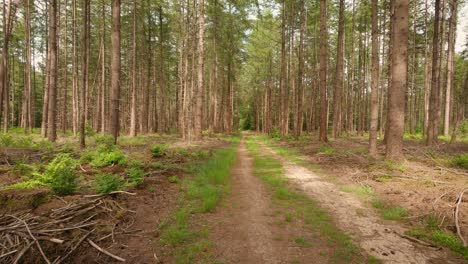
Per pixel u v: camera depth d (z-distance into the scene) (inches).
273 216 214.8
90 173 308.2
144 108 1200.8
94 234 166.4
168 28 1086.4
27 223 166.4
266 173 385.1
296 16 995.9
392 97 384.5
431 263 142.9
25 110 1131.3
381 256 150.8
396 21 377.4
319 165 439.5
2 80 509.7
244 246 164.2
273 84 1679.4
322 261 147.1
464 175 297.9
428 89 910.4
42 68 1363.2
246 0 879.1
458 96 1525.6
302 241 170.2
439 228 182.9
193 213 217.6
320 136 727.7
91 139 640.4
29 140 560.1
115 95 551.2
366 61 1291.8
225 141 933.8
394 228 188.9
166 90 1483.8
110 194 227.6
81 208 194.4
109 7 894.4
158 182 292.0
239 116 2755.9
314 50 1120.8
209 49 1087.0
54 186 217.9
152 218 199.6
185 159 442.6
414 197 239.3
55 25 549.6
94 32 978.1
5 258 139.3
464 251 151.5
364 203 244.7
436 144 587.5
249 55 1309.1
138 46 1072.8
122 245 159.5
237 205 242.1
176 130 1533.0
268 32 1199.6
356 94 1651.1
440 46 858.8
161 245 161.6
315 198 261.6
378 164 372.2
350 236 177.0
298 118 892.6
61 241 149.9
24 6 786.2
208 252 156.0
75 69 818.2
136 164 336.8
